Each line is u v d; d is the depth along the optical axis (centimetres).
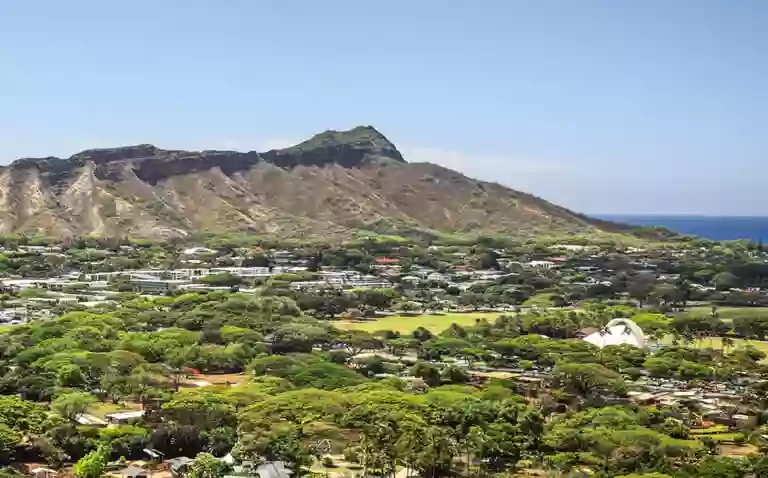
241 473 13825
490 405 17262
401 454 14700
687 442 16250
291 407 16562
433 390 19688
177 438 15288
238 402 17275
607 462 15238
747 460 15262
